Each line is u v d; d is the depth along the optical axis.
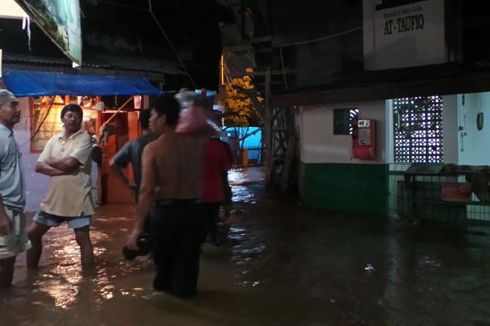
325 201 10.35
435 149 9.07
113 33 10.77
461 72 8.41
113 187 11.87
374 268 6.16
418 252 6.90
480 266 6.18
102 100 11.74
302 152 10.80
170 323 4.48
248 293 5.28
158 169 4.80
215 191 6.70
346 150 9.93
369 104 9.50
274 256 6.82
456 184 8.25
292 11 10.85
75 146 6.11
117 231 8.58
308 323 4.47
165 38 11.91
